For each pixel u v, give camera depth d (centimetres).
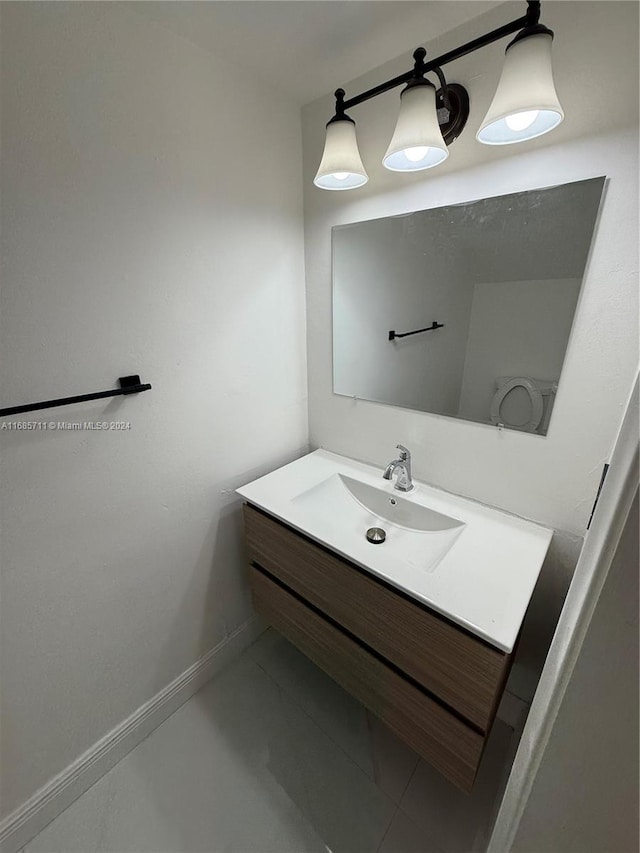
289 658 160
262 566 135
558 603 116
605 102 80
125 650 121
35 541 94
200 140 105
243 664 158
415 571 94
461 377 116
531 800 42
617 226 83
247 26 92
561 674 36
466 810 111
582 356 94
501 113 71
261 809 113
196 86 101
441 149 86
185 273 110
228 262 121
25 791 105
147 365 107
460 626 84
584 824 39
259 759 125
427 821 109
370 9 88
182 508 126
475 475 122
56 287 86
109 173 90
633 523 28
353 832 107
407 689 100
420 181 110
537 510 112
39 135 78
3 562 90
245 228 123
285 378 152
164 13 88
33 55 75
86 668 111
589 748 35
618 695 32
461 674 86
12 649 95
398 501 129
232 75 108
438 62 82
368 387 142
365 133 117
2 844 103
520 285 99
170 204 103
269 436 152
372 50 102
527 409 106
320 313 148
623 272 85
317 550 112
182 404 118
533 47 68
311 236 141
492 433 115
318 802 114
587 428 98
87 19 80
